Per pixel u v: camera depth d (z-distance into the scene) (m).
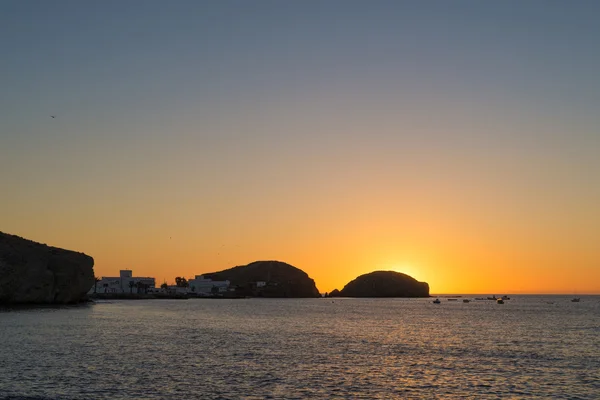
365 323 122.56
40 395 40.38
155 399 40.38
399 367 55.47
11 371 48.91
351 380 48.59
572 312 192.12
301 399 41.56
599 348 72.75
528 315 168.00
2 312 133.25
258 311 178.88
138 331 90.06
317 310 195.50
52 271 183.62
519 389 45.69
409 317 152.75
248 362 57.22
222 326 105.81
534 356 64.31
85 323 103.81
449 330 103.12
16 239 184.88
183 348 67.62
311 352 66.25
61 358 56.84
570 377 50.78
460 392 44.50
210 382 46.50
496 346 74.75
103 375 48.19
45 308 158.75
